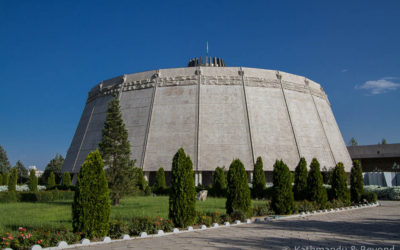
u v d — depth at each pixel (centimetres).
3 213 2014
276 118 4897
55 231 1211
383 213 2092
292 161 4562
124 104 5238
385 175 4362
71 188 4144
